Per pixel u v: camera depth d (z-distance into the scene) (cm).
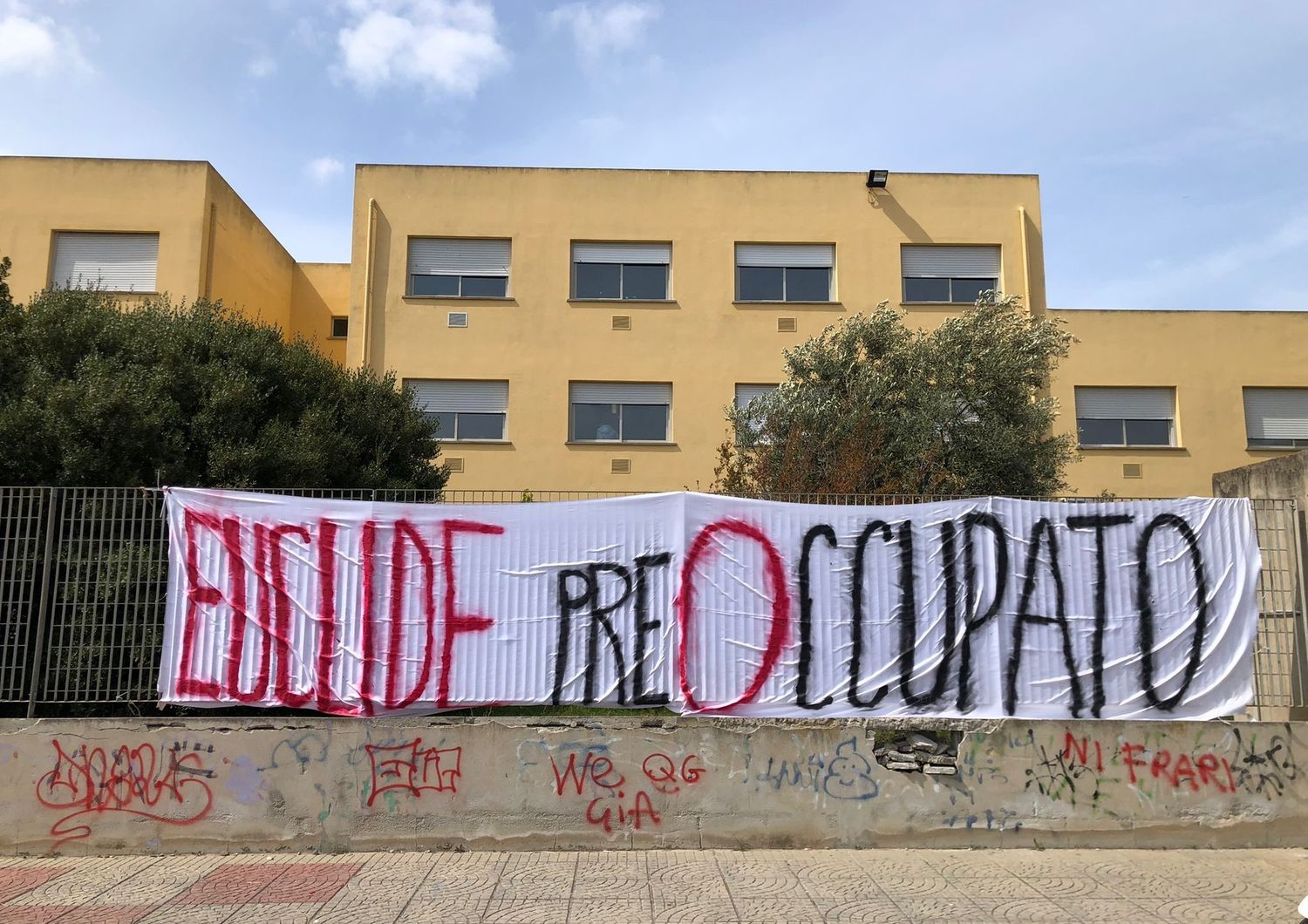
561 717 595
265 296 1867
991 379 1245
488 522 630
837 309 1666
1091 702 619
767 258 1692
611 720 594
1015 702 618
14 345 866
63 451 787
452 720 592
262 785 584
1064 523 638
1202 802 597
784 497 683
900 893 511
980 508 638
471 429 1628
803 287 1689
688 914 481
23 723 584
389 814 583
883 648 622
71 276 1559
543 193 1681
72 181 1567
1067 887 522
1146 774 599
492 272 1667
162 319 972
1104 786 596
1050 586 631
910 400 1199
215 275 1616
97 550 616
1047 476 1256
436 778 587
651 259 1684
